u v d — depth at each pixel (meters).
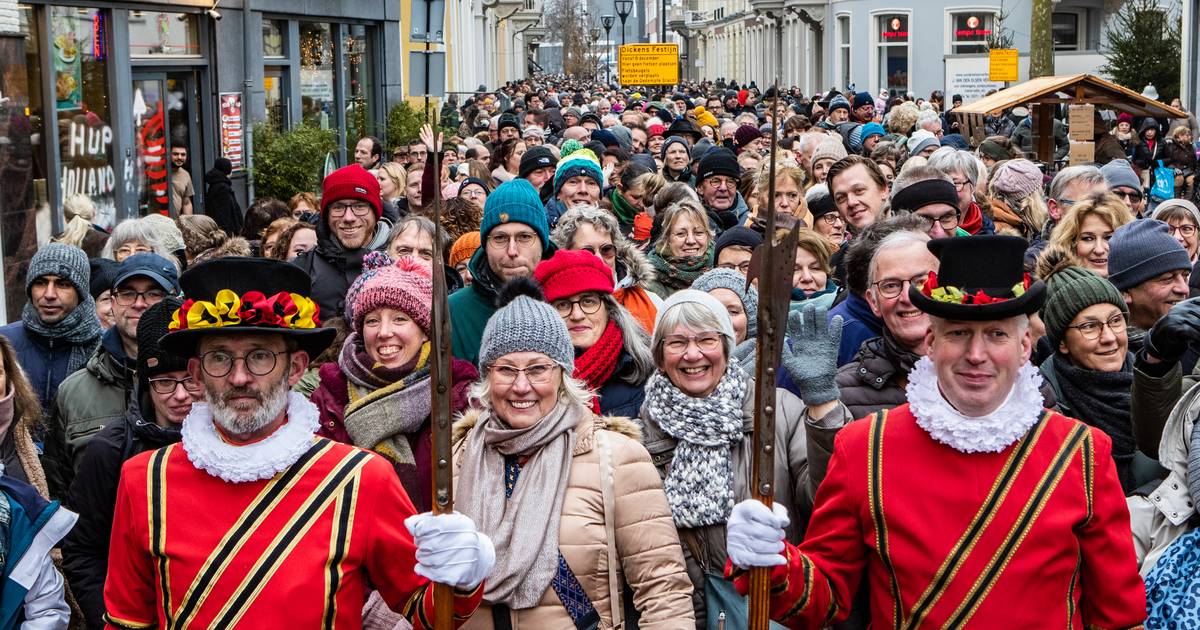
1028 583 3.14
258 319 3.21
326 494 3.26
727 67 75.81
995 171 8.70
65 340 5.82
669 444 4.13
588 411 3.89
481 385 3.92
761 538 3.15
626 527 3.71
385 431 4.25
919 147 11.20
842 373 4.43
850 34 44.53
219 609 3.17
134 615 3.31
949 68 27.11
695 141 15.99
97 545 4.30
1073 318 4.44
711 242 7.08
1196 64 25.27
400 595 3.36
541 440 3.75
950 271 3.24
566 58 64.69
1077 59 32.03
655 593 3.67
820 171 10.35
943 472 3.22
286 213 9.30
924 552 3.20
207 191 13.73
